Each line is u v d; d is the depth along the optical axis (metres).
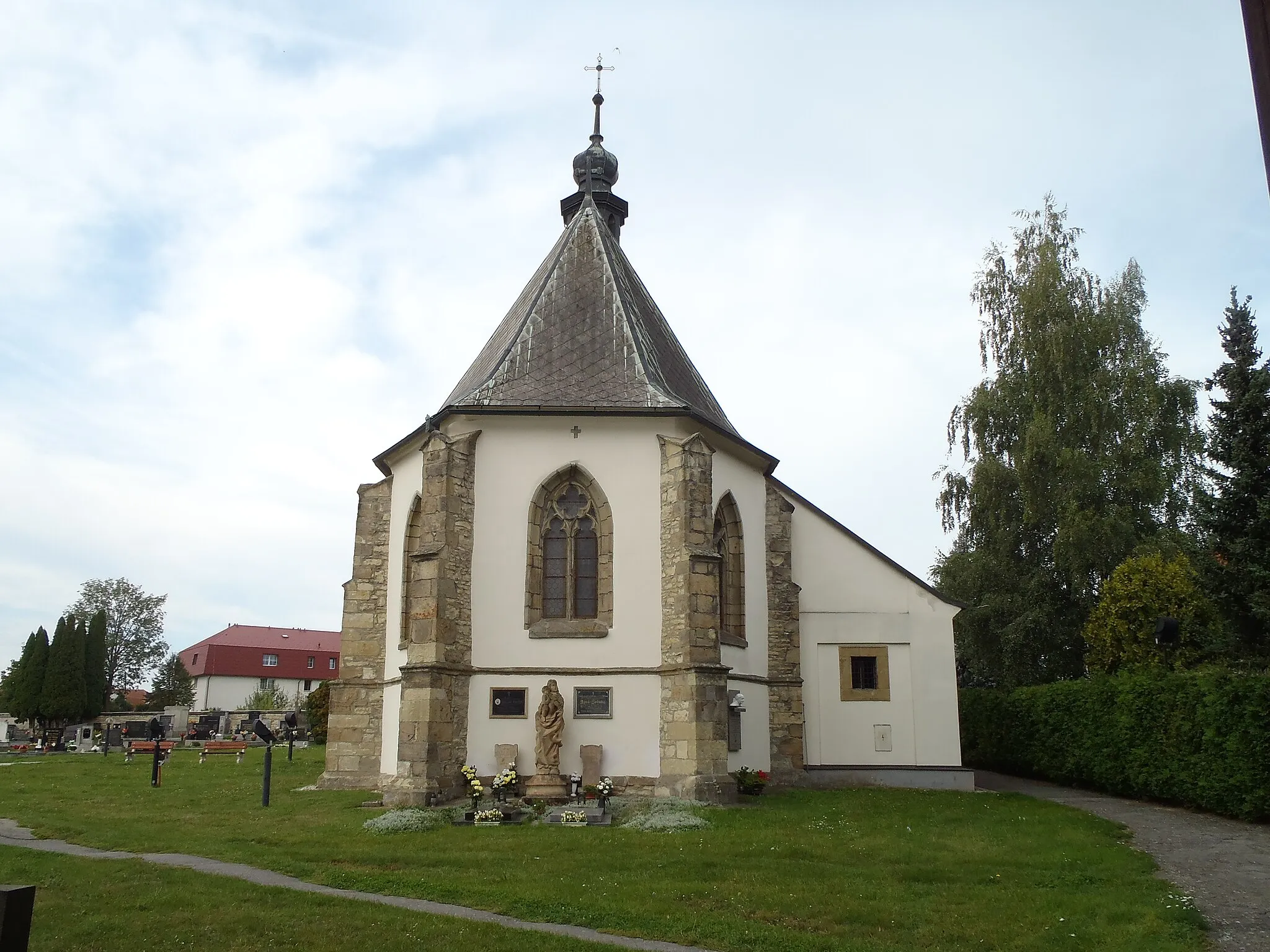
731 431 24.56
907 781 26.33
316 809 19.27
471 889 11.70
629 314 24.98
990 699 32.50
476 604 21.34
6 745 50.81
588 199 28.50
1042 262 36.41
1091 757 24.50
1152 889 11.97
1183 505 33.38
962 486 37.41
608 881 12.23
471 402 22.38
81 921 9.80
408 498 24.61
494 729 20.77
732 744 22.58
